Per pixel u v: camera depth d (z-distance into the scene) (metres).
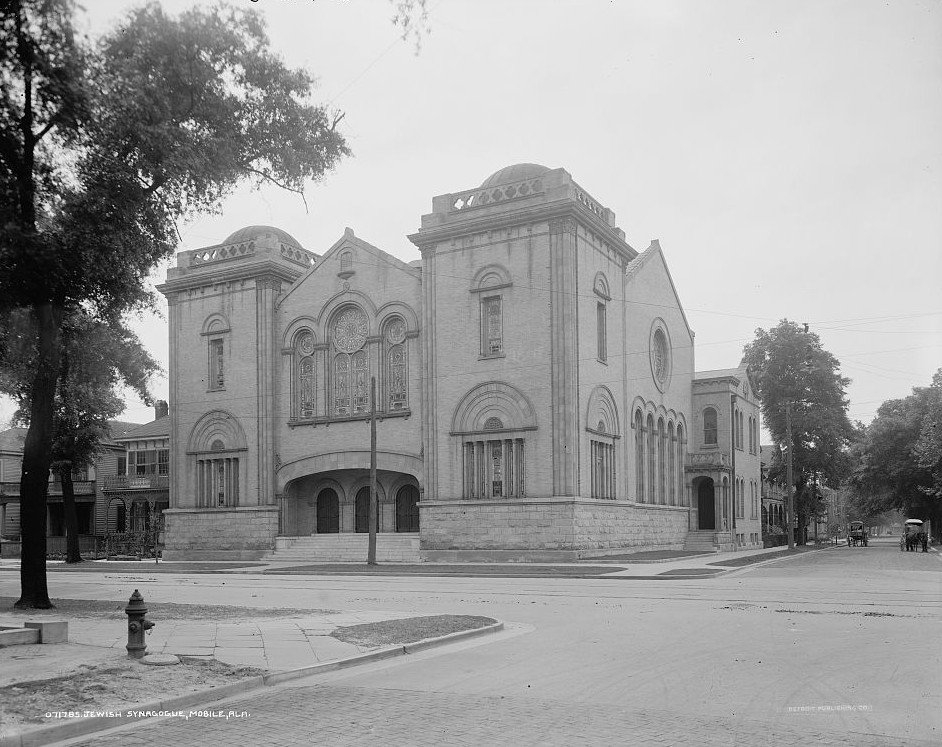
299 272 49.56
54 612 18.59
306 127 21.84
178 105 19.88
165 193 20.69
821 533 110.88
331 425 45.66
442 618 16.38
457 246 42.03
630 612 18.19
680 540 51.94
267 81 20.69
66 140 18.73
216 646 12.99
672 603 20.02
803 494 70.44
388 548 42.44
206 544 48.28
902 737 7.90
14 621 13.77
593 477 40.88
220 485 48.81
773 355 68.94
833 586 24.91
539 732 8.11
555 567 34.06
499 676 11.00
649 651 12.79
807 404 68.56
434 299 42.44
